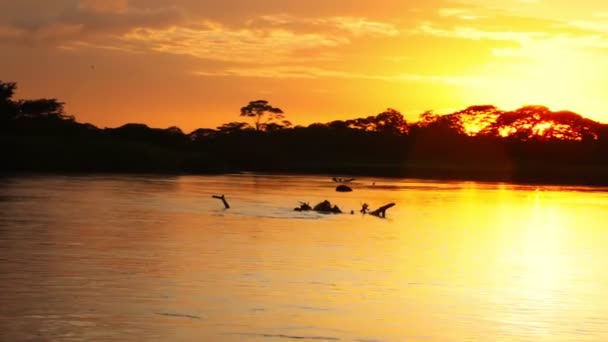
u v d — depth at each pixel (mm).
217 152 182625
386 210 63812
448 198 84375
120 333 21188
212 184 101312
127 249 35312
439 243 41438
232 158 181875
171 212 55188
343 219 53344
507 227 52594
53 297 24859
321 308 24500
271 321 22750
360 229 47000
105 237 39406
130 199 67750
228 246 37312
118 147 144875
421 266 33031
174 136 183875
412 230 47625
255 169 182000
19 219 47188
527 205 77062
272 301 25219
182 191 82438
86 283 27062
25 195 69312
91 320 22328
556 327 23219
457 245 40875
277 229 45469
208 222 48531
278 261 33094
